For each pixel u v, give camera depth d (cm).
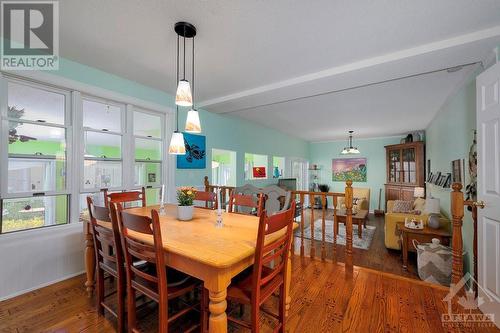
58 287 220
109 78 272
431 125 495
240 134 487
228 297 133
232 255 117
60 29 188
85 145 258
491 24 176
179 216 192
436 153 445
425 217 351
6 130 205
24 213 216
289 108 401
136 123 313
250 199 231
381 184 725
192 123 187
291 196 306
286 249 150
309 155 840
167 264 135
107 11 166
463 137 279
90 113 264
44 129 229
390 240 371
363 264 328
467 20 171
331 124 536
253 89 317
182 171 362
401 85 292
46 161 229
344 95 329
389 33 188
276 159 656
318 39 198
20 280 209
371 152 742
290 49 215
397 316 173
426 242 312
